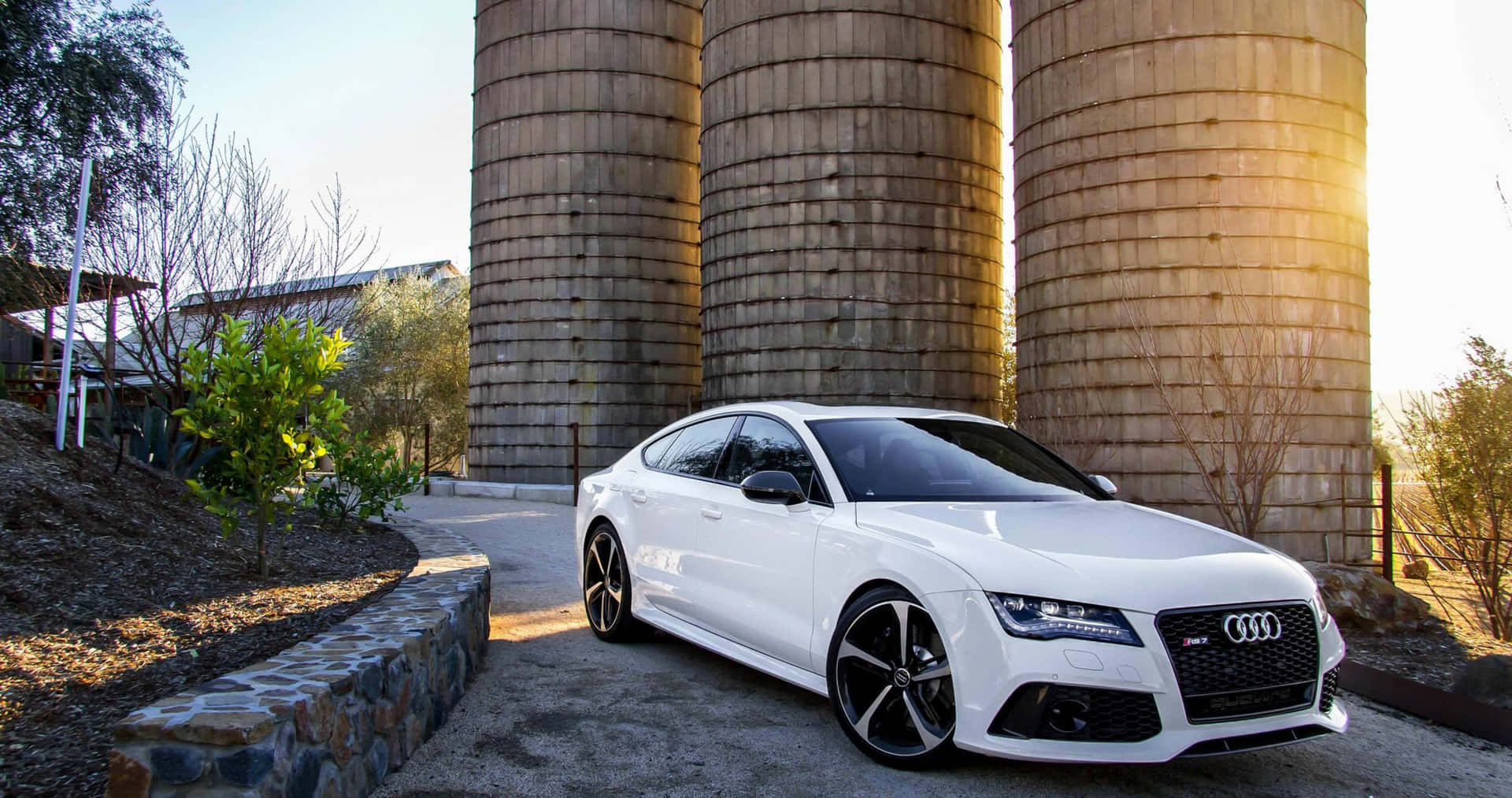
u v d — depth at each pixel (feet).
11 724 11.03
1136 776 12.69
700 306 70.90
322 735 10.25
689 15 78.59
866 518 13.98
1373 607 22.58
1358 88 48.78
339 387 107.55
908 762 12.60
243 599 17.15
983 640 11.57
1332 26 47.55
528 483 75.36
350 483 28.35
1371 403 48.14
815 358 61.41
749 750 13.50
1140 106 47.93
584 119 75.20
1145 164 47.78
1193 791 12.23
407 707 12.96
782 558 15.15
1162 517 14.84
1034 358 52.70
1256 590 11.95
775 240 62.39
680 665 18.30
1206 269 46.42
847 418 16.80
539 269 75.61
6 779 9.74
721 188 65.16
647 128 76.38
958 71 63.77
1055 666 11.10
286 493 20.17
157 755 8.81
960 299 63.36
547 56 75.61
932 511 13.94
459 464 128.57
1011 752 11.18
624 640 20.18
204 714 9.18
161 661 13.44
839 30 61.72
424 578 18.52
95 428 30.14
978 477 15.71
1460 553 24.00
